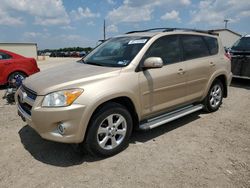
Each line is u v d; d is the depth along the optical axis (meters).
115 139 3.76
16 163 3.55
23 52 43.47
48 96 3.32
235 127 4.86
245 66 8.53
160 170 3.35
